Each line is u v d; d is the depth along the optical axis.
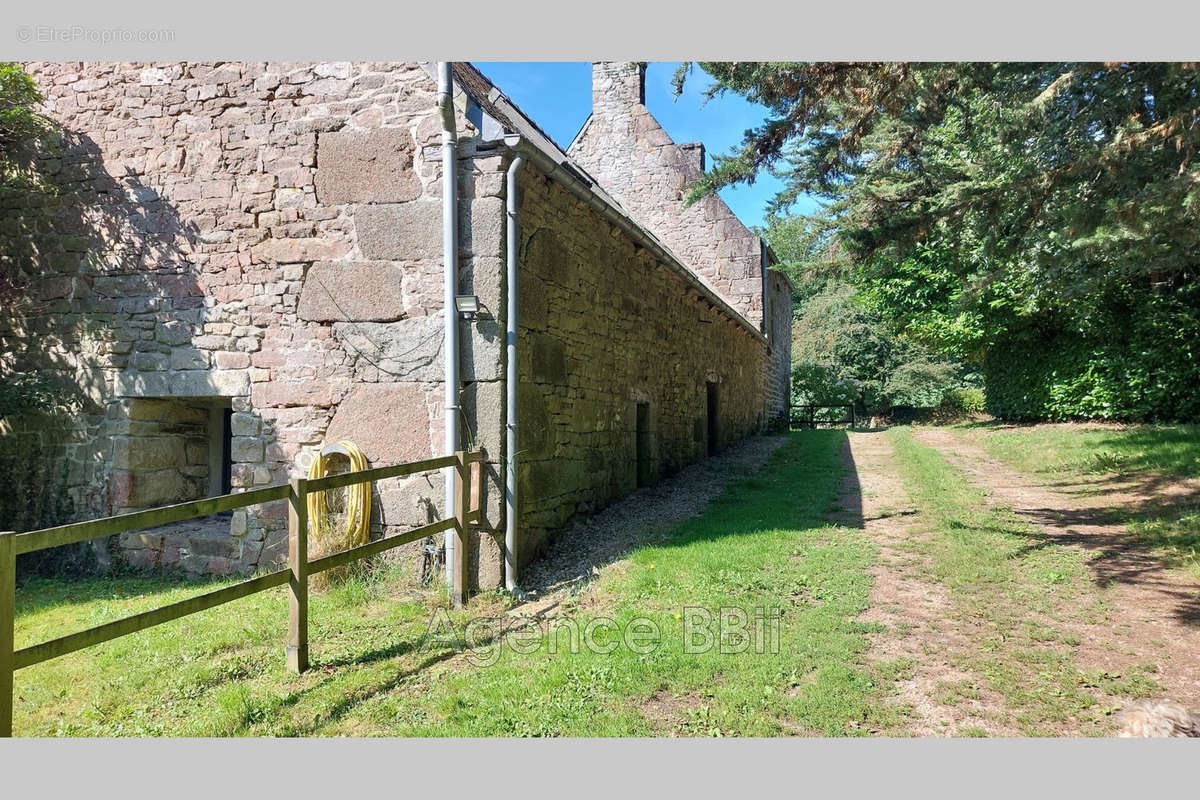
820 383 25.11
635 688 3.29
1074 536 5.80
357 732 3.02
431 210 5.38
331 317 5.61
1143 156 4.39
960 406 23.70
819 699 3.16
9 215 6.46
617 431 7.70
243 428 5.78
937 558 5.27
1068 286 6.21
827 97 4.95
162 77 6.04
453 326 5.15
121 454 6.15
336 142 5.62
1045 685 3.29
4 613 2.38
